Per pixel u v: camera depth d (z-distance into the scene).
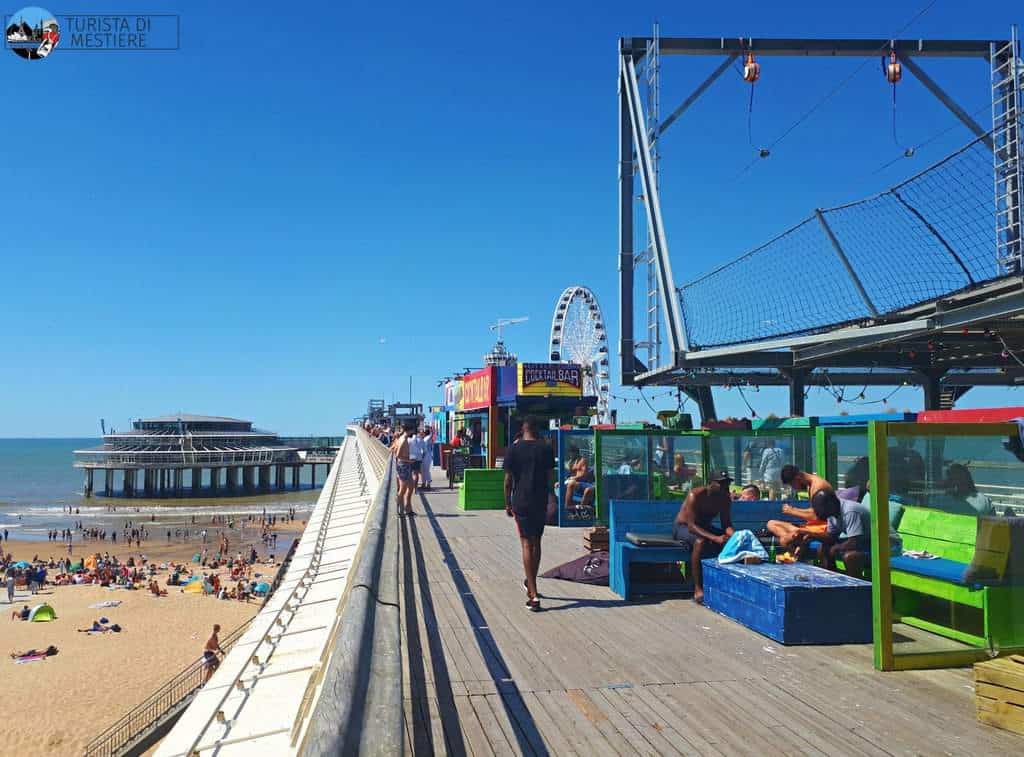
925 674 4.79
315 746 1.42
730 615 6.26
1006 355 13.10
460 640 5.61
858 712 4.12
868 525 6.40
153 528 74.81
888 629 4.85
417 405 42.28
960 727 3.92
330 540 11.35
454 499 17.12
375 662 2.13
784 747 3.67
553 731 3.88
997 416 6.91
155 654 27.95
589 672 4.85
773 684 4.61
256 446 127.94
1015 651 4.93
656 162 18.28
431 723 3.99
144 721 18.75
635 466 10.96
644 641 5.59
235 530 73.50
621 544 7.16
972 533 5.39
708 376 18.72
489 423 21.08
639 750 3.63
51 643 29.28
